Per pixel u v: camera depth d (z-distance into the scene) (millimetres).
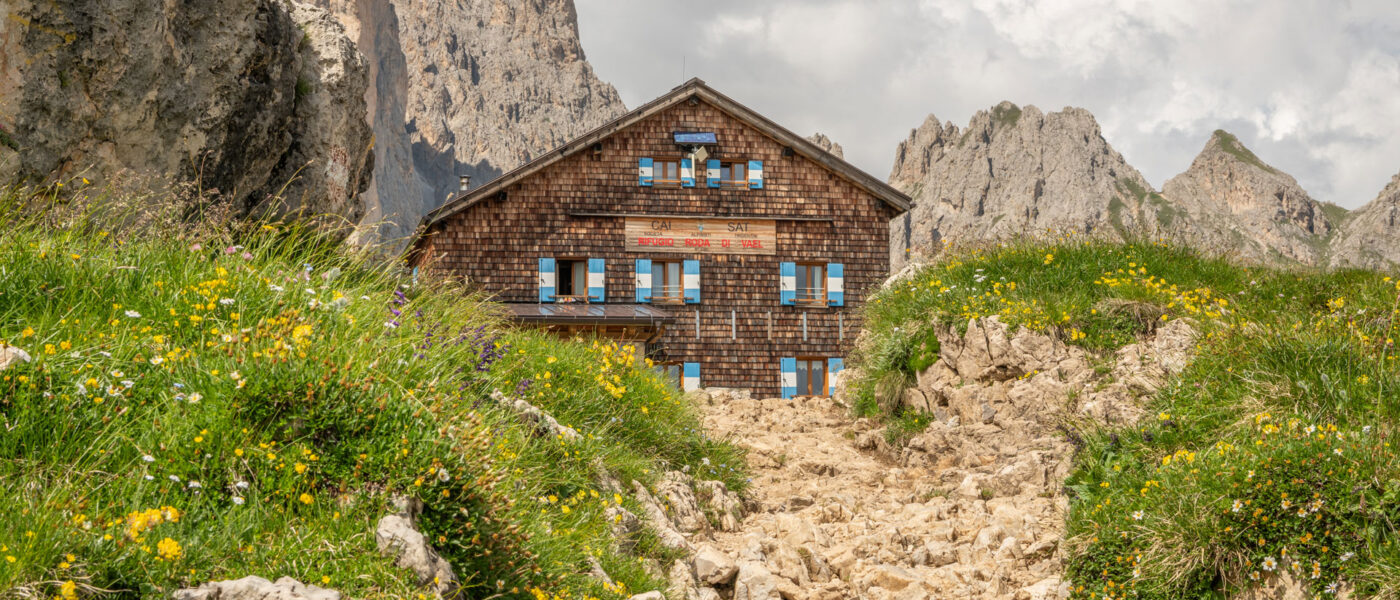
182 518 3826
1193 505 6508
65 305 5227
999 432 10000
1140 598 6320
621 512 6367
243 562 3703
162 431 4191
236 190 13867
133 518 3471
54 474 3803
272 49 14500
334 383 4559
